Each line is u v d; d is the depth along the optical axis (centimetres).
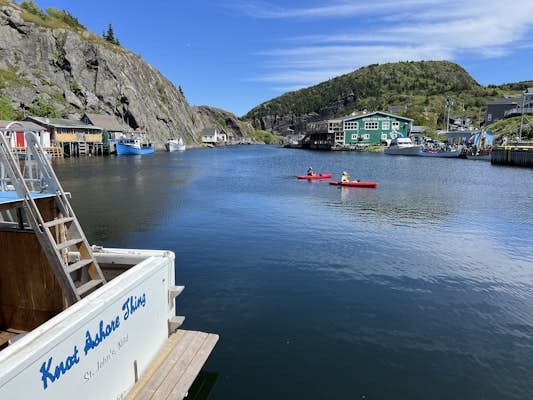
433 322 1023
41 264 662
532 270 1416
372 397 727
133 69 13312
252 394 731
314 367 819
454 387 759
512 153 6331
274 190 3422
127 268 715
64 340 417
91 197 2966
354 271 1382
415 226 2070
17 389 355
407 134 11688
